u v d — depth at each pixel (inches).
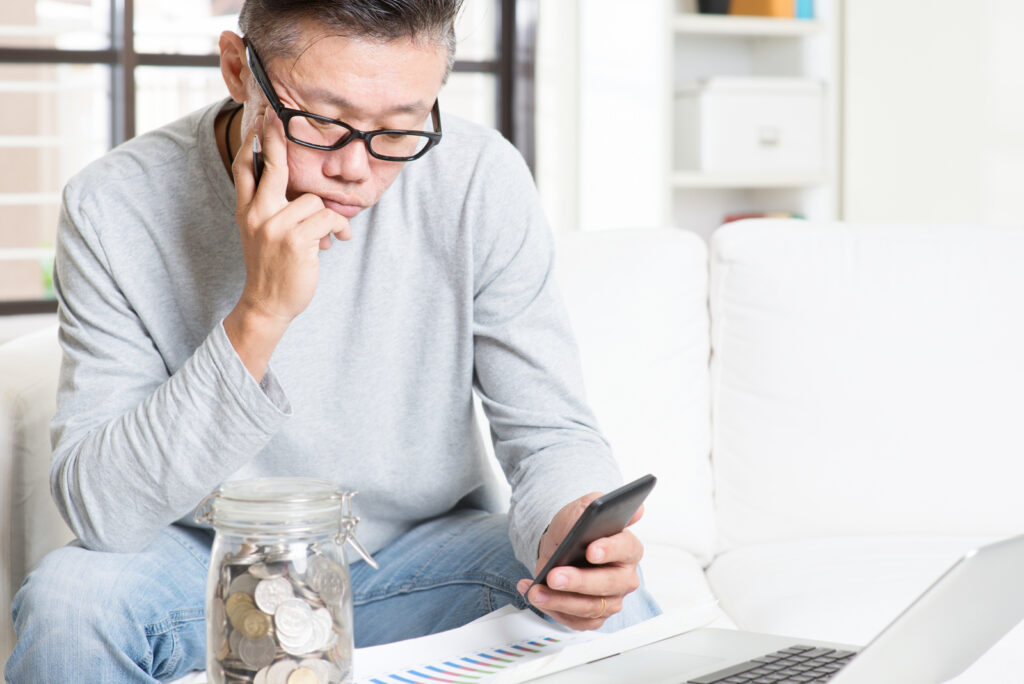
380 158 38.8
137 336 46.3
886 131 120.6
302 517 28.9
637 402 66.6
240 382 39.0
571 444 46.1
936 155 118.2
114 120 135.2
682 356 67.8
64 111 134.7
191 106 136.9
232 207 46.8
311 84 37.1
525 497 44.1
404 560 50.1
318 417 48.3
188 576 44.9
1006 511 64.9
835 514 65.3
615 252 69.3
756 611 55.5
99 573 41.9
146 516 41.6
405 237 48.8
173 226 46.7
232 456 40.0
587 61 132.0
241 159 40.2
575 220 135.8
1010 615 32.0
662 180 118.2
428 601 48.9
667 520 65.6
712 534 66.8
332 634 29.3
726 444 67.5
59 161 135.6
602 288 68.2
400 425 50.0
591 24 130.8
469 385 50.4
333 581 29.5
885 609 53.1
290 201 40.9
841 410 65.6
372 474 49.6
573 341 50.0
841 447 65.4
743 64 133.6
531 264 49.7
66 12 133.1
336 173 38.6
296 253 38.1
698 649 36.0
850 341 66.1
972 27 114.3
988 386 65.6
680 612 38.3
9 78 132.9
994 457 65.1
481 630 37.7
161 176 46.8
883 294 66.7
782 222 69.7
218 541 29.6
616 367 66.8
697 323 68.8
